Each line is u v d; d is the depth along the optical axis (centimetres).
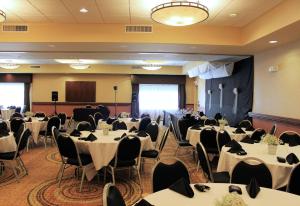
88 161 408
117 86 1359
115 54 772
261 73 672
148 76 1332
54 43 592
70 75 1348
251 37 545
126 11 494
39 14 515
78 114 1148
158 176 253
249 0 427
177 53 716
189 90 1377
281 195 207
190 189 204
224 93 931
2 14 430
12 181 442
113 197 182
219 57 796
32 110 1344
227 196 164
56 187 416
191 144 580
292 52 541
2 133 476
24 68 1260
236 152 343
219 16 510
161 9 371
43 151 672
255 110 703
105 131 479
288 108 554
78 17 533
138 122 753
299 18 388
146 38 575
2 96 1344
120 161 401
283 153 351
